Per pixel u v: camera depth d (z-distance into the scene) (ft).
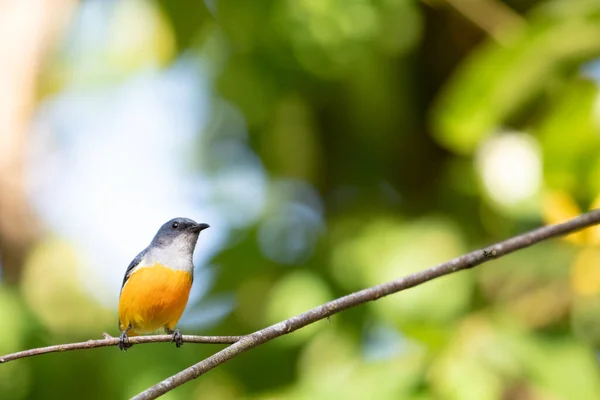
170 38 42.45
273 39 38.52
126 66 47.62
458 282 36.01
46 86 44.29
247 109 43.45
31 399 35.24
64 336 37.06
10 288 36.81
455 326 34.68
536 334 35.17
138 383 35.65
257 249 40.47
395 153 42.24
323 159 43.14
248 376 37.73
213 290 39.88
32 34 39.58
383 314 35.70
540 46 33.73
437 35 41.01
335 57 37.06
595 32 33.78
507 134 37.47
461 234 38.14
